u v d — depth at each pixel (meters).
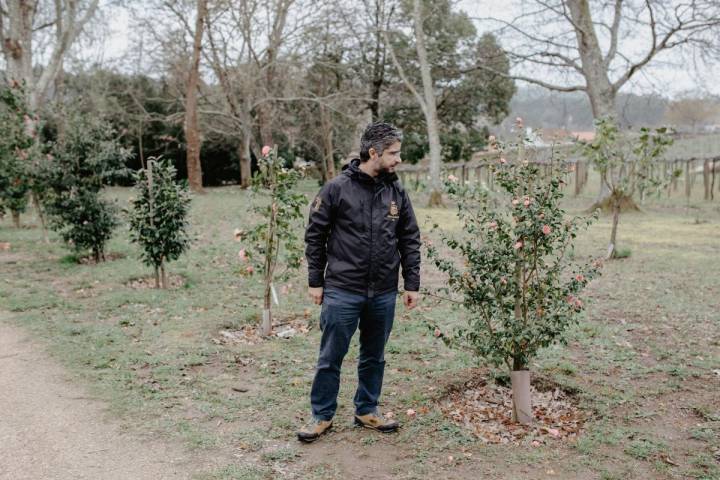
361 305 3.49
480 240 4.00
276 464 3.35
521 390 3.87
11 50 16.48
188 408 4.11
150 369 4.85
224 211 17.73
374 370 3.71
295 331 5.99
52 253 10.48
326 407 3.65
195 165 25.62
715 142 31.53
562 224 3.90
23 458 3.44
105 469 3.32
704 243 11.80
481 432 3.78
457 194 3.97
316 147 29.86
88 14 18.41
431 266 9.66
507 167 3.95
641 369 4.79
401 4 28.47
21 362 5.02
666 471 3.24
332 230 3.50
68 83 29.03
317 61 27.42
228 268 9.23
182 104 29.16
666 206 20.58
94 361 5.00
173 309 6.70
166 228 7.52
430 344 5.48
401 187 3.60
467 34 29.38
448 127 33.34
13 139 10.88
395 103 31.92
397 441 3.61
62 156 8.98
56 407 4.12
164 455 3.47
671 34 16.33
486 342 3.86
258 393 4.37
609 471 3.25
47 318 6.34
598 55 17.78
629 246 11.47
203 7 24.02
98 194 9.50
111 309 6.69
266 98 26.61
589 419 3.95
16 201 11.40
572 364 4.91
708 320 6.27
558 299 3.85
